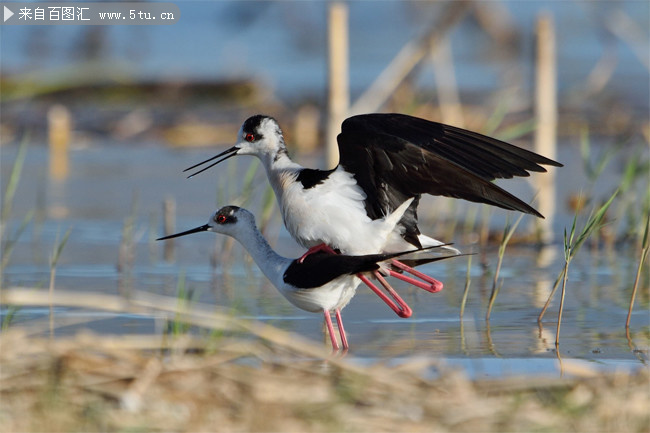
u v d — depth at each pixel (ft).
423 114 77.71
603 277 42.37
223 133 85.76
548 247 49.24
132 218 48.78
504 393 23.72
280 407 21.81
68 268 43.62
